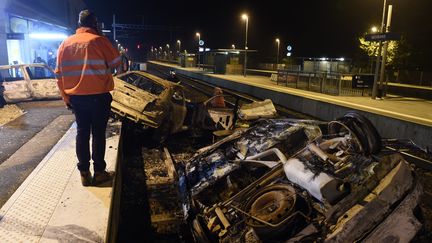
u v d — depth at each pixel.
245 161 5.31
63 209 4.19
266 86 26.80
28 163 6.24
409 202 3.92
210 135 11.34
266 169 5.47
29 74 14.31
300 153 4.51
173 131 10.96
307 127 5.65
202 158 5.97
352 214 3.69
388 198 3.81
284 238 3.95
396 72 38.97
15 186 5.20
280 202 4.14
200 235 4.55
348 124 4.50
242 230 4.15
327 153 4.46
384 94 22.33
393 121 12.88
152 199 6.89
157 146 10.76
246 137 6.08
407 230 3.84
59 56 4.30
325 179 3.85
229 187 5.23
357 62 41.03
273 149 5.16
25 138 8.02
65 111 11.70
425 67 38.97
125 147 10.75
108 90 4.47
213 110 11.38
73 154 6.28
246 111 11.03
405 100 20.28
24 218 3.96
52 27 33.00
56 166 5.62
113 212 4.64
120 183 6.73
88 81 4.28
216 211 4.48
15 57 22.33
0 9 19.83
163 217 6.10
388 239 3.73
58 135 8.33
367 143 4.34
